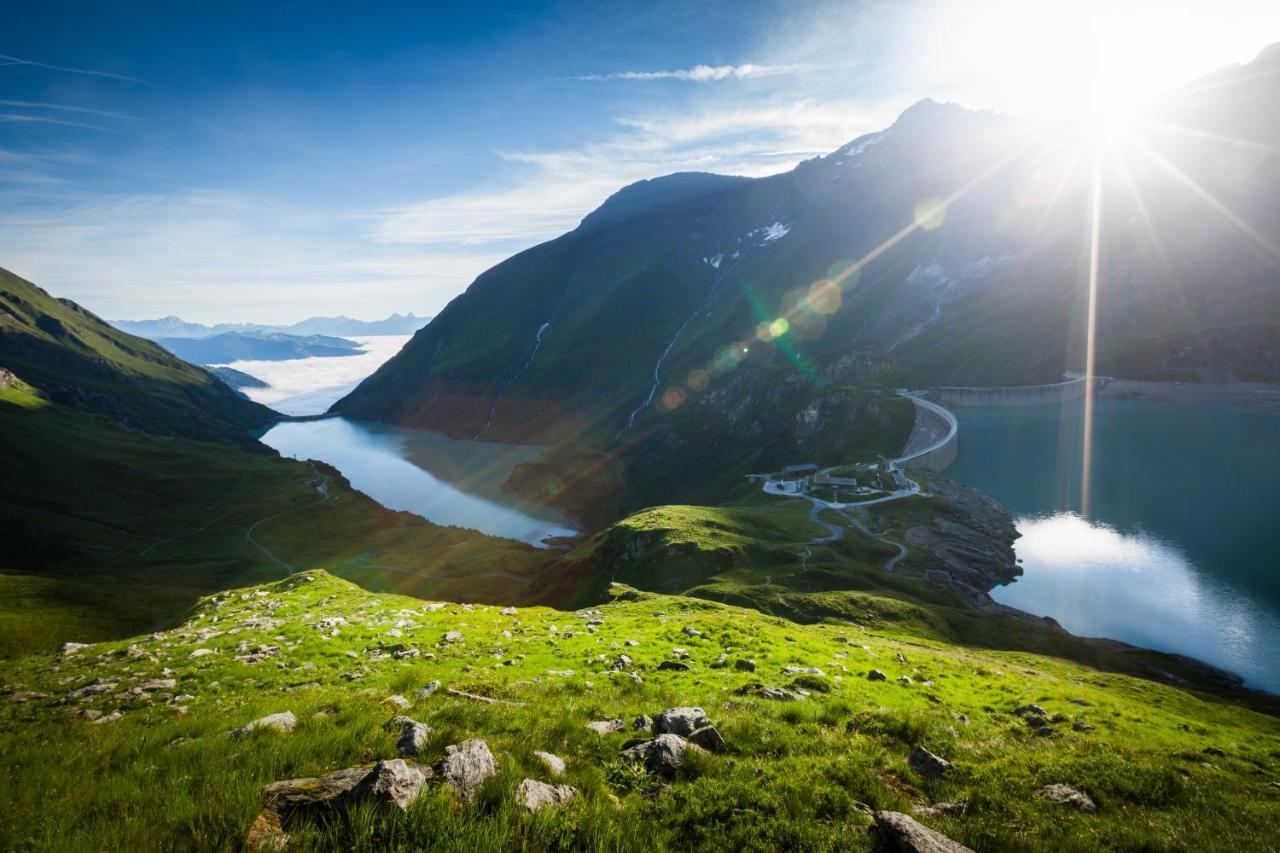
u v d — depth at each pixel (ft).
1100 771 42.55
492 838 25.11
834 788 33.94
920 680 92.32
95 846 23.80
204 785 28.63
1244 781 49.83
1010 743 52.08
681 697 60.85
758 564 278.05
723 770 36.06
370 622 114.32
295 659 86.84
